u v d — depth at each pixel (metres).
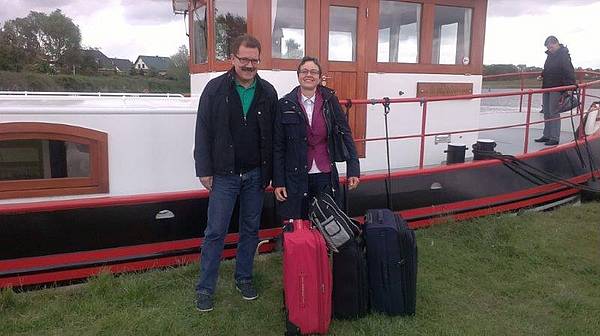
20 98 4.91
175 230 4.46
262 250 4.88
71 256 4.16
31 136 3.95
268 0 4.88
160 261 4.46
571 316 3.78
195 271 4.37
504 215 5.86
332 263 3.66
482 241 5.14
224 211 3.66
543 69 7.07
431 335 3.50
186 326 3.59
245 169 3.69
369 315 3.75
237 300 3.97
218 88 3.52
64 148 4.07
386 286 3.69
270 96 3.65
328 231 3.56
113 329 3.53
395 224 3.78
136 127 4.27
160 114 4.32
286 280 3.44
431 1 5.68
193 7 5.95
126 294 3.95
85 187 4.18
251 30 4.89
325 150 3.92
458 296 4.07
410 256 3.68
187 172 4.50
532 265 4.68
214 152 3.57
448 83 5.95
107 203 4.18
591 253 4.94
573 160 6.54
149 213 4.35
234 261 4.71
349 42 5.36
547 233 5.42
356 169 3.92
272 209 4.84
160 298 3.97
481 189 5.77
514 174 5.98
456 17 5.91
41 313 3.73
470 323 3.65
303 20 5.10
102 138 4.16
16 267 4.03
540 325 3.65
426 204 5.48
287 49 5.08
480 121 8.84
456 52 5.98
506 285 4.26
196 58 6.07
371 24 5.41
